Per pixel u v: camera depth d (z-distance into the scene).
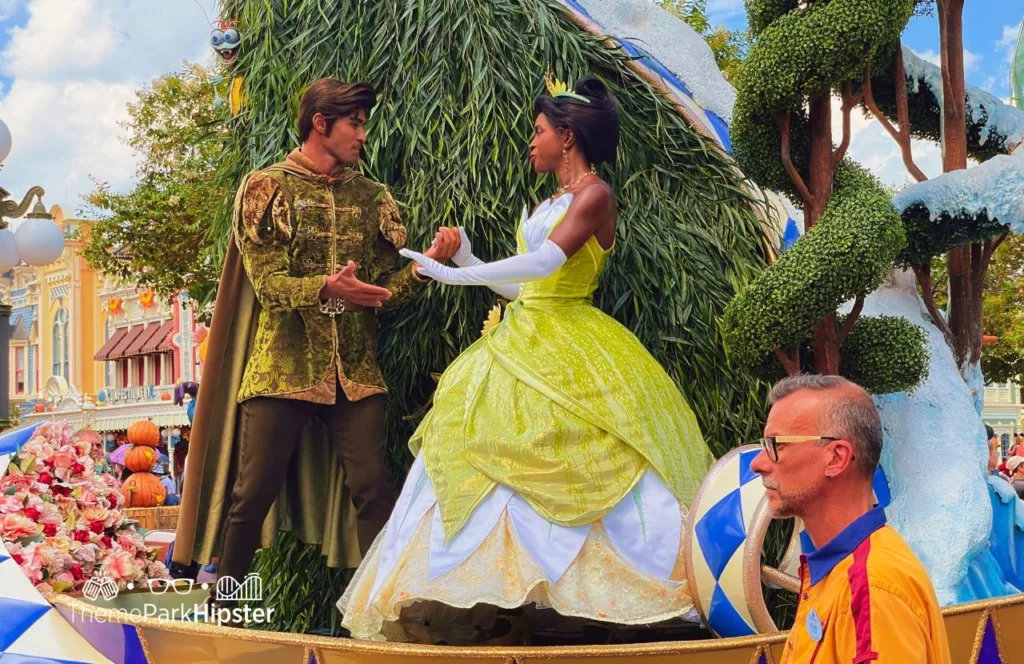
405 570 2.85
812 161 3.34
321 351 3.42
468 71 3.67
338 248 3.49
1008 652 2.70
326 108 3.45
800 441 1.74
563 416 2.91
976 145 4.06
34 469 3.44
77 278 24.92
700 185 3.69
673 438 3.01
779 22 3.26
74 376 24.84
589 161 3.30
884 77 3.77
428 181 3.68
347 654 2.40
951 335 3.80
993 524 3.48
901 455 3.36
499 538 2.80
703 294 3.52
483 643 3.10
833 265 3.07
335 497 3.60
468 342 3.67
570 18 3.83
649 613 2.70
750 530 2.61
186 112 14.31
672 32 4.23
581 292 3.22
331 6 3.79
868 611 1.54
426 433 3.12
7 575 2.87
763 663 2.42
